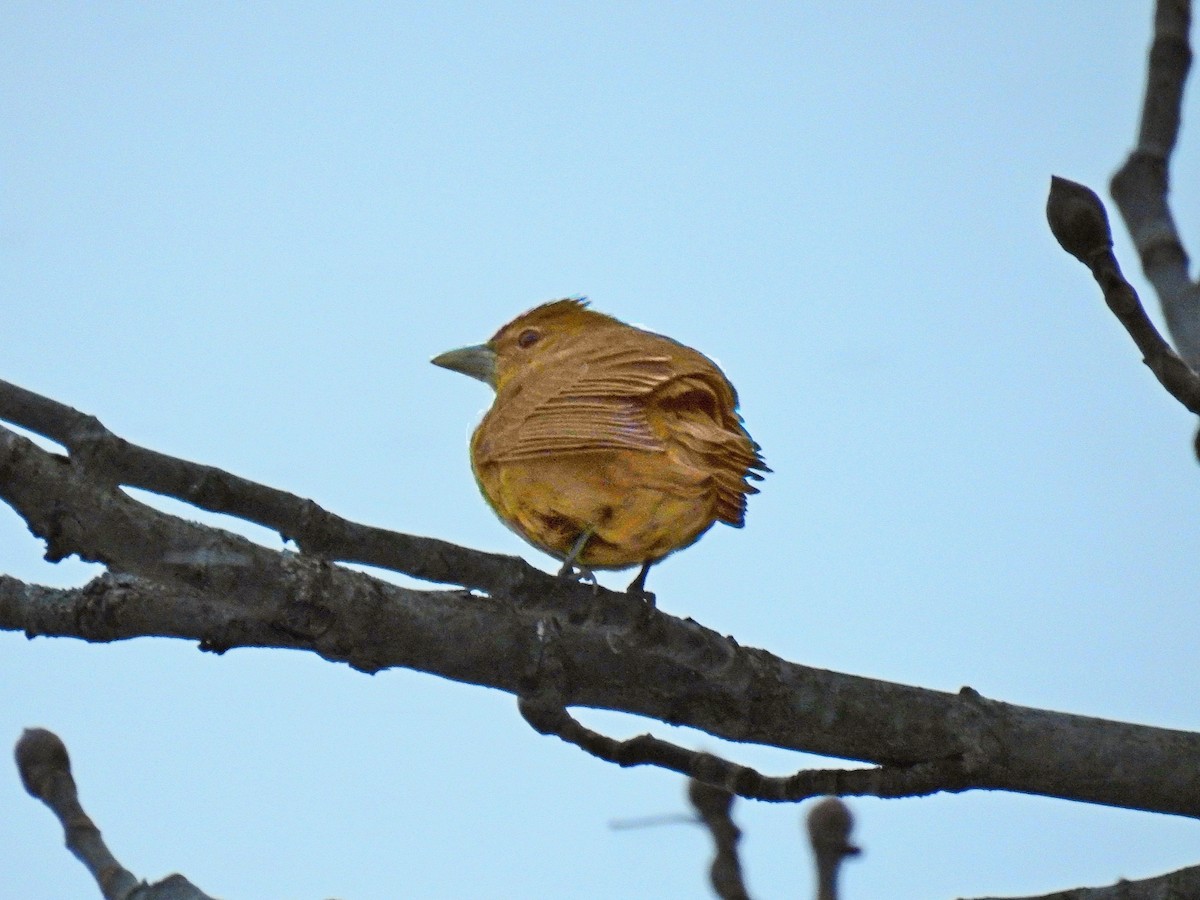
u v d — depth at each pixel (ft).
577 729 37.91
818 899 35.94
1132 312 31.24
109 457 26.68
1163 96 35.70
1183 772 37.37
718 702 37.09
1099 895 34.37
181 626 33.78
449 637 35.37
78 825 32.22
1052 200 31.81
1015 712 37.99
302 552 28.89
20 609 33.63
